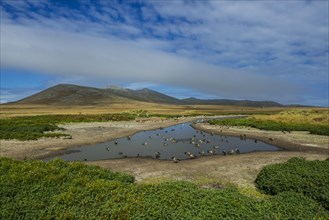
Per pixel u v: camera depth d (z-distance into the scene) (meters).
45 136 48.59
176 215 13.13
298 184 18.45
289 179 19.30
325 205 15.87
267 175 21.31
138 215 13.27
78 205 14.48
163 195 15.38
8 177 18.11
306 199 15.97
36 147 39.69
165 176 24.84
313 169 21.84
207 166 29.00
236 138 52.66
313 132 55.41
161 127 73.00
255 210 13.94
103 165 29.69
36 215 13.59
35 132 52.00
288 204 14.78
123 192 15.95
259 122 72.31
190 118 118.25
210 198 15.20
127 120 94.00
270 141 47.81
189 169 27.67
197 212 13.55
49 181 17.64
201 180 23.50
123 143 46.38
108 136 53.25
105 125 73.56
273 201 15.29
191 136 55.84
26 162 22.34
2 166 20.67
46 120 79.50
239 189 20.86
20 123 65.75
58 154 36.25
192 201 14.74
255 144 45.66
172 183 18.00
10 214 13.49
